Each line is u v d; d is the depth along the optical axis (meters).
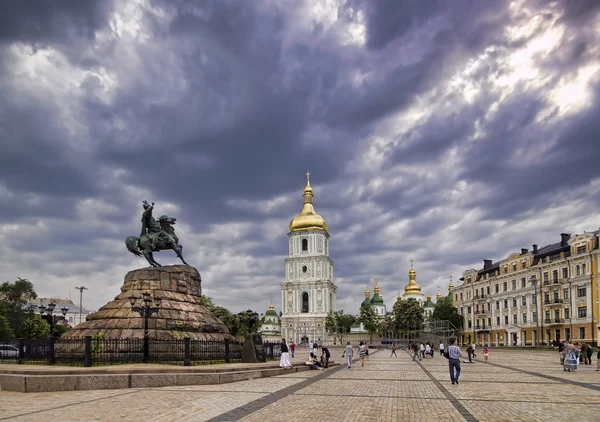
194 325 36.88
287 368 34.00
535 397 21.20
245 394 21.81
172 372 25.72
